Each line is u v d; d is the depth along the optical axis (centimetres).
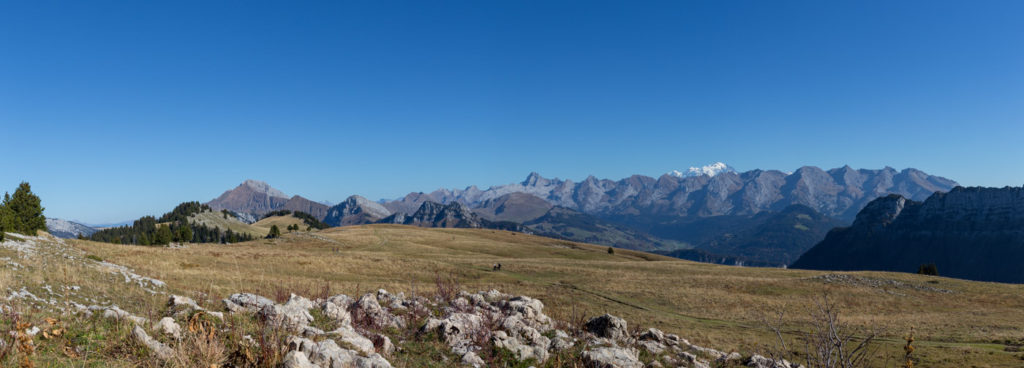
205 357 736
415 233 15662
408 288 4153
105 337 815
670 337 1986
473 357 1130
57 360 677
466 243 14125
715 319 4253
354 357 897
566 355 1299
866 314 4784
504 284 6025
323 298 1620
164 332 883
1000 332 3509
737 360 1689
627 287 6012
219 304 1305
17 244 3150
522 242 16725
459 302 1734
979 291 6166
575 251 14825
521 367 1140
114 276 2025
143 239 10550
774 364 869
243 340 839
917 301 5606
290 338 905
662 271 8269
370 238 13175
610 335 1667
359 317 1344
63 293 1412
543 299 4616
